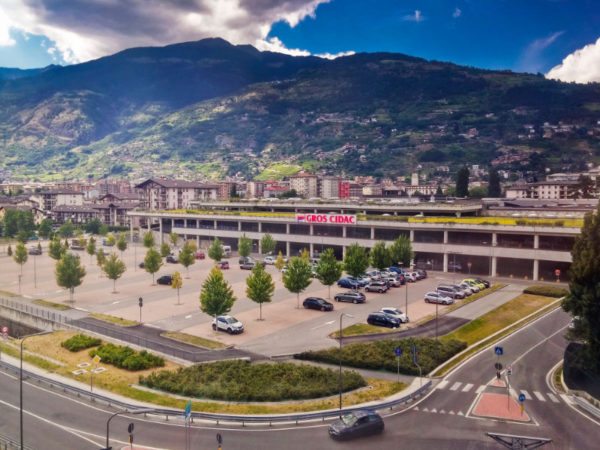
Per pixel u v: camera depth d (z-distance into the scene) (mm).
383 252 105938
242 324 72750
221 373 53750
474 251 114062
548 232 103625
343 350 59406
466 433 41344
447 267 118688
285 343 65000
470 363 58250
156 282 109562
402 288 99250
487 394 49406
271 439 40812
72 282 91812
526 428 42125
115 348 63219
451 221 116938
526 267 109312
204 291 72188
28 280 115625
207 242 169375
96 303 90438
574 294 51094
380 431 41656
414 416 44719
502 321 74562
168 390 51219
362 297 86938
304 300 83438
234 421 44125
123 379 55000
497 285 99938
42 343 68812
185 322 76125
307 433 41875
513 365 57375
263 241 134000
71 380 55250
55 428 44000
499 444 39375
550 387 51219
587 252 49875
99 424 44750
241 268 125375
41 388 54094
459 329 70750
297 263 82875
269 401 48250
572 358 50344
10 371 59875
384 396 48656
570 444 39250
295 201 170500
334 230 138000
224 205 187875
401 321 73375
